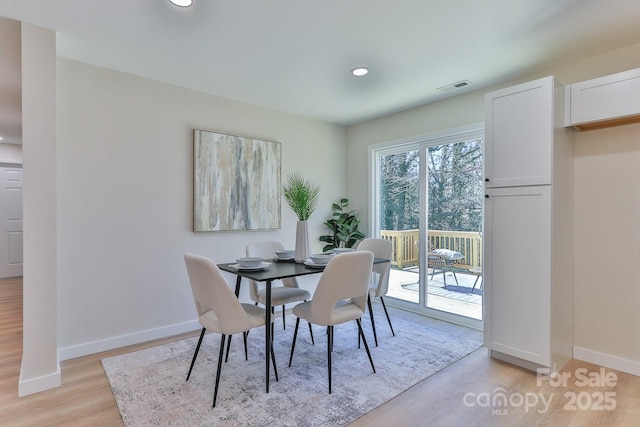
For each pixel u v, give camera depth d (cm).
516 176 254
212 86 328
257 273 227
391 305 429
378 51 257
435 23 219
